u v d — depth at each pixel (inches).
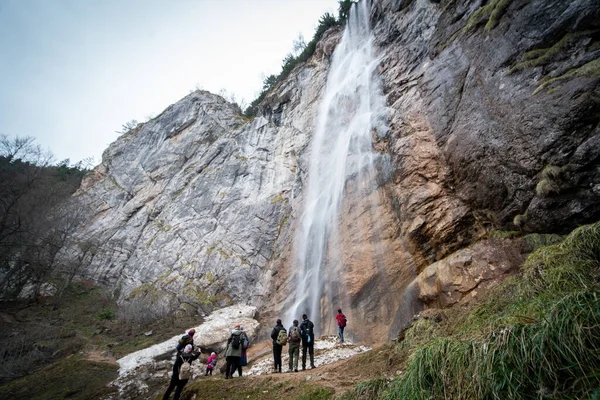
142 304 850.8
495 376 123.3
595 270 191.8
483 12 464.4
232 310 725.9
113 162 1617.9
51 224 983.6
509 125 345.7
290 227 808.9
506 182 344.5
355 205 597.0
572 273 193.6
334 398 200.7
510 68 377.1
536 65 342.6
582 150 274.4
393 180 526.6
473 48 454.9
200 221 1068.5
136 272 1079.6
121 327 746.2
